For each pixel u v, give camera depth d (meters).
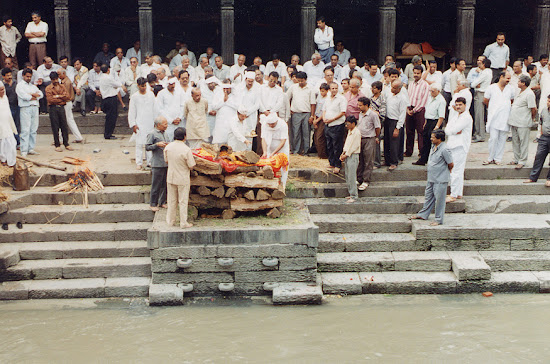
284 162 10.41
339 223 10.82
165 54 19.78
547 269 10.27
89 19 19.39
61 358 8.16
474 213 11.20
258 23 19.95
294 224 9.99
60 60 15.04
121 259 10.27
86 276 10.06
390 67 12.79
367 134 11.23
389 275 10.10
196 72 15.44
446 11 20.00
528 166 12.12
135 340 8.60
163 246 9.74
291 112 12.73
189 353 8.28
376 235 10.73
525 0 19.80
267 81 13.28
